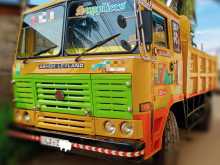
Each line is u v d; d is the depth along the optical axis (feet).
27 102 15.14
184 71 17.22
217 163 18.33
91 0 13.75
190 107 19.40
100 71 12.75
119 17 12.92
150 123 12.79
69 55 13.64
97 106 12.98
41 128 14.70
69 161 17.43
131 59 12.19
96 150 12.78
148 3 12.86
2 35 22.59
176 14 16.44
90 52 13.07
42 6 15.20
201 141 23.35
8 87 19.97
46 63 14.23
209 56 25.20
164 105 14.17
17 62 15.44
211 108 27.25
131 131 12.39
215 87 29.53
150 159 15.55
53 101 14.17
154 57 13.14
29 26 15.53
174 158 15.83
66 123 13.94
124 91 12.32
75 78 13.35
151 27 12.36
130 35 12.53
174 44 15.76
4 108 16.98
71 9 14.21
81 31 13.79
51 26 14.70
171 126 15.37
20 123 15.47
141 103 12.28
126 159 12.16
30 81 14.83
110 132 12.85
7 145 16.16
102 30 13.30
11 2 23.00
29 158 17.25
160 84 13.75
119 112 12.53
